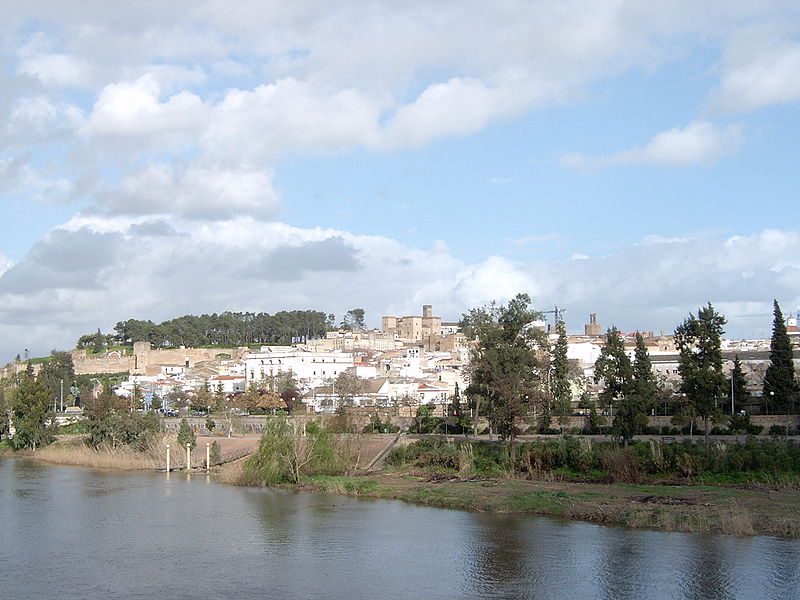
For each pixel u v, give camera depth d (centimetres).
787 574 6147
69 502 10050
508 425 11556
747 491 9256
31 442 17212
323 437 11856
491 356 11544
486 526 8094
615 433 11100
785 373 13688
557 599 5694
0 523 8631
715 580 6025
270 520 8631
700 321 11269
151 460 14450
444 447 12281
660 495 9162
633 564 6494
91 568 6650
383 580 6216
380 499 9975
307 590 5984
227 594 5897
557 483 10388
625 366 12150
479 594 5838
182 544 7506
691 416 11475
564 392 14375
